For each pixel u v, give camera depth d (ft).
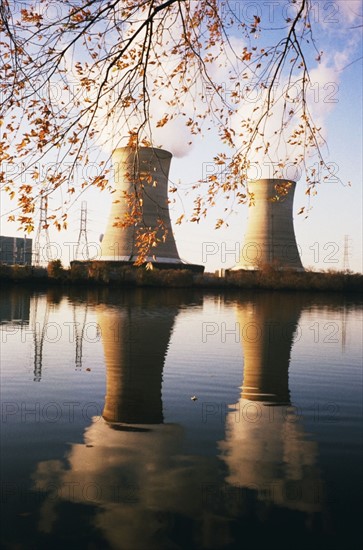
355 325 71.26
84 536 11.85
